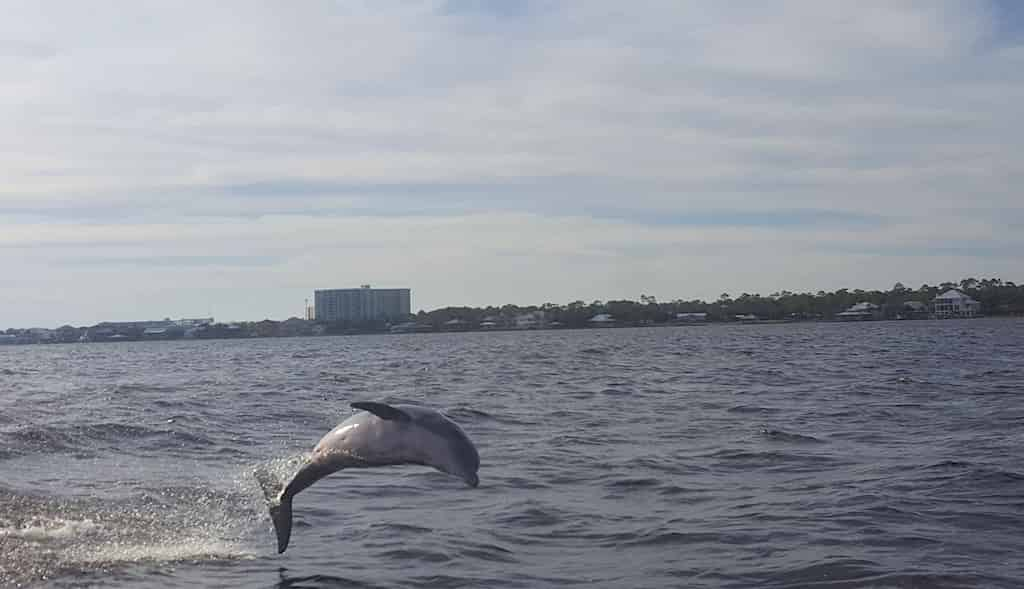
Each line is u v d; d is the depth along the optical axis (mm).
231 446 22688
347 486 17359
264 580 11766
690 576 11641
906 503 15000
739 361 60781
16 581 11562
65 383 48125
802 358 62531
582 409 30656
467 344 123312
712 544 13016
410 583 11555
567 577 11711
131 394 38062
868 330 142250
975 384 36625
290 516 10961
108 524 14305
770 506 15172
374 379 48625
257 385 44406
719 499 15883
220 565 12406
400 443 10227
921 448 20516
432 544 13266
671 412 29328
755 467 18844
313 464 10789
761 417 27297
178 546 13281
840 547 12617
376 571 12062
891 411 27891
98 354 120875
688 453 20719
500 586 11383
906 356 61188
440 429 10188
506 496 16422
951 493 15609
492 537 13648
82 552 12812
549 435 24156
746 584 11281
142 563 12438
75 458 20047
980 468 17406
